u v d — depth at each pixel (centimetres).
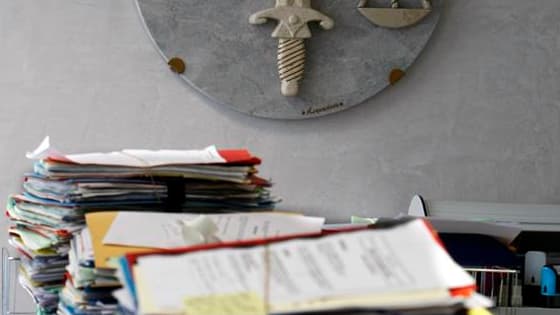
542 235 316
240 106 372
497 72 392
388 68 380
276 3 368
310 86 376
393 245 96
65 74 365
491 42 391
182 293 88
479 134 392
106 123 368
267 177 379
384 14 375
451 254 227
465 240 234
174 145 373
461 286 91
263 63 372
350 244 96
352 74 378
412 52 381
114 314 123
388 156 386
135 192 165
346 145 383
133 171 165
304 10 367
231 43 370
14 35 362
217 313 84
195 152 180
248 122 377
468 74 390
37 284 165
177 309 86
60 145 365
